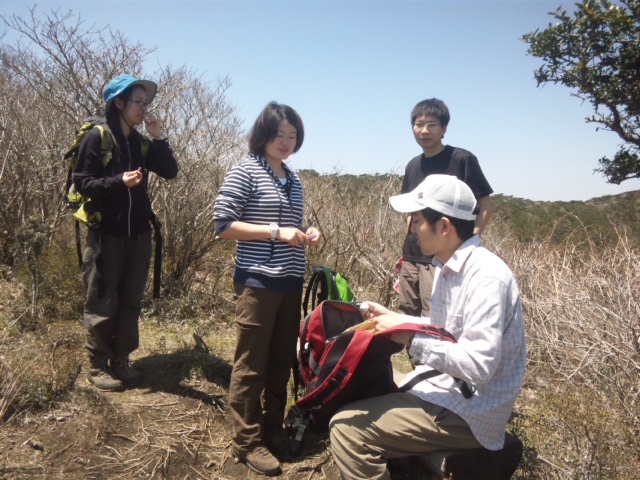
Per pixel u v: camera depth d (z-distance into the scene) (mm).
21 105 5297
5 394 2881
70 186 3324
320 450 3072
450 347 2213
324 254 5887
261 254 2811
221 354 4051
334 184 6289
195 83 5148
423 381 2496
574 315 4012
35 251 4047
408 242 3762
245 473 2861
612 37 5250
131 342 3393
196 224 5117
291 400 3475
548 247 5305
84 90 4781
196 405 3316
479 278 2273
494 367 2182
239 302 2855
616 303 3902
